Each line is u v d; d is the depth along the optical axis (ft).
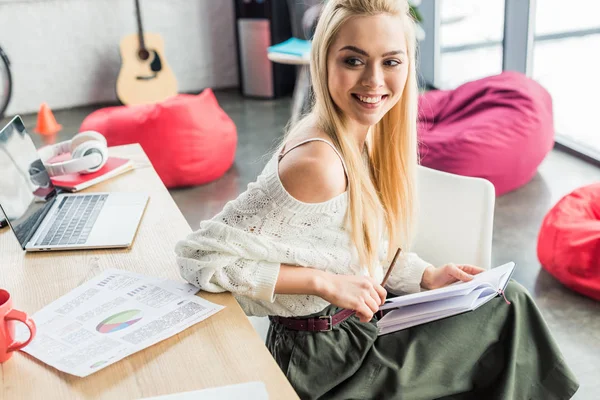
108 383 3.48
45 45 17.98
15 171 5.20
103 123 12.22
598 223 8.74
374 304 4.37
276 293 4.36
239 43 18.45
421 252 5.91
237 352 3.68
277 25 17.94
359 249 4.57
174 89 18.08
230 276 4.23
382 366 4.74
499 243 10.28
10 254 4.88
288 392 3.37
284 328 4.89
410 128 4.93
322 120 4.52
